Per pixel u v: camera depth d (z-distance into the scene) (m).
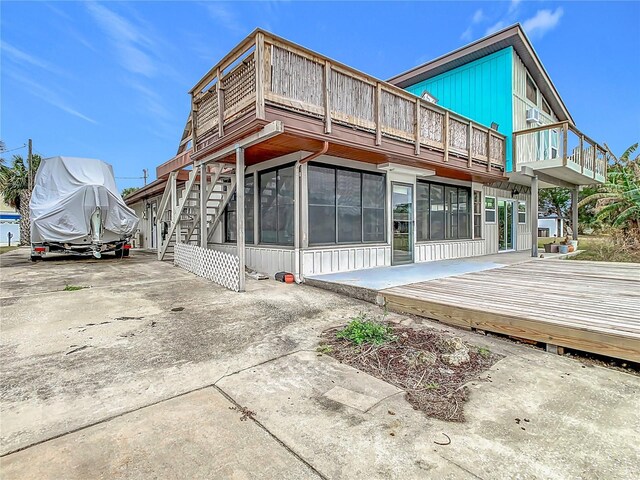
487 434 2.04
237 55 5.48
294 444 1.96
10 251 16.25
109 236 11.12
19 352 3.32
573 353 3.30
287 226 7.23
